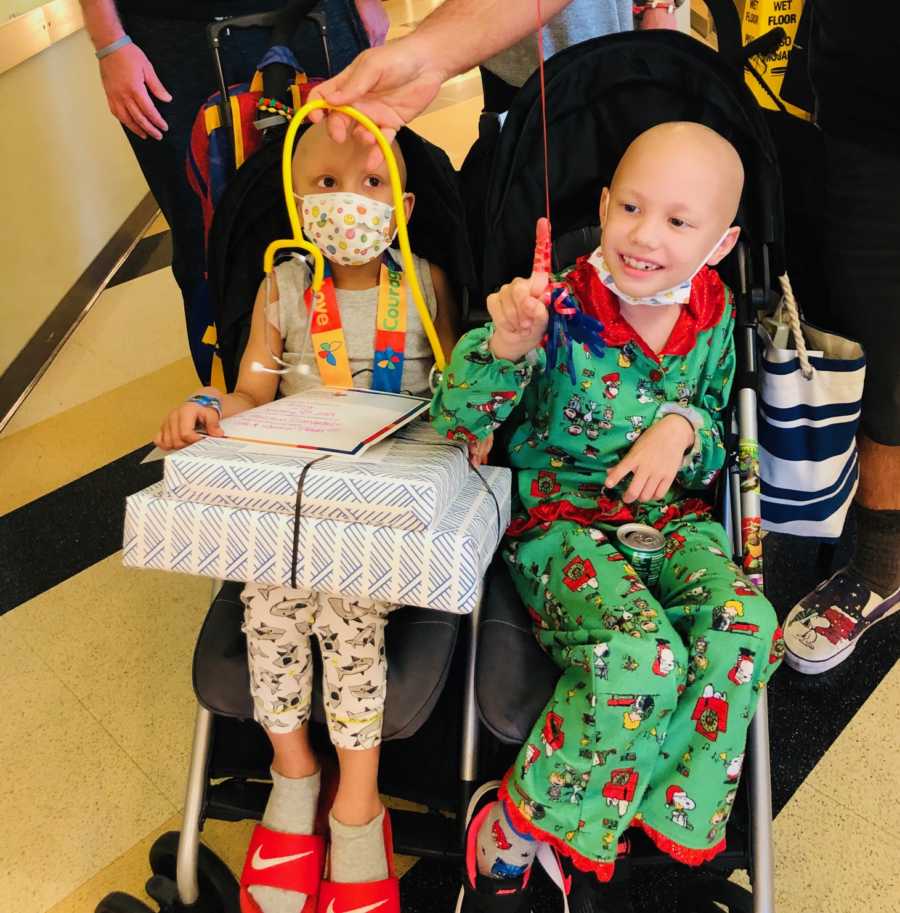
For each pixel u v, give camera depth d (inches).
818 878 55.6
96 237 124.8
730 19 59.9
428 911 55.6
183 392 102.1
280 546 41.1
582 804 43.9
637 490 48.8
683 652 44.5
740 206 52.2
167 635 74.2
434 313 55.9
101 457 93.7
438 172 51.9
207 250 54.6
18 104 107.0
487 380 44.4
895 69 51.2
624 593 46.1
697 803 44.4
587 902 49.0
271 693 47.0
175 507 42.0
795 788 60.9
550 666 47.1
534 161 52.6
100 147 127.3
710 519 53.4
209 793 51.6
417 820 52.4
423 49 46.6
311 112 45.8
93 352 110.7
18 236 106.4
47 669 71.7
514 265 54.6
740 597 45.5
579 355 50.9
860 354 54.9
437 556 39.9
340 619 46.3
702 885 50.6
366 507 40.2
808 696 67.1
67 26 116.2
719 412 53.7
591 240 55.2
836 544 75.1
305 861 48.2
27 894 56.9
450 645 48.4
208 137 59.2
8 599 78.0
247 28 58.7
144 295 122.0
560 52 51.0
